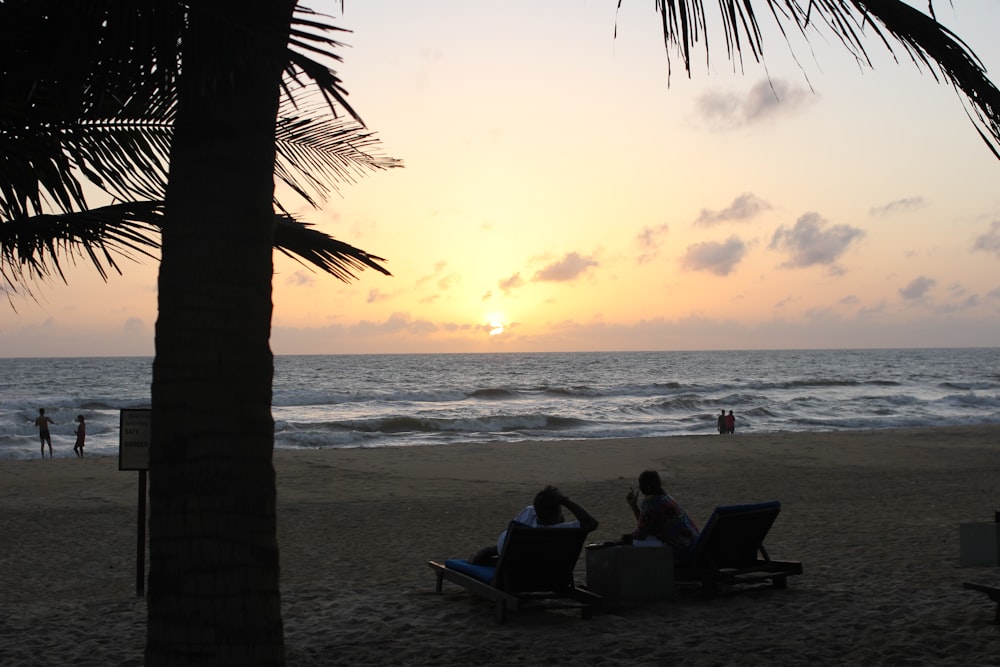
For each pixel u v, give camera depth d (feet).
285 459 82.58
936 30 10.03
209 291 9.98
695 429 134.82
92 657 20.48
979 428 120.16
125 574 34.27
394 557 36.32
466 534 42.47
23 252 14.52
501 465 77.71
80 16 9.39
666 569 24.09
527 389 233.35
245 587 9.86
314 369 481.05
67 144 13.41
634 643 19.97
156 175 14.25
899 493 55.57
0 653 21.07
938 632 20.10
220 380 9.91
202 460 9.80
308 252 16.43
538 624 22.12
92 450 104.99
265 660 9.89
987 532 29.12
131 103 13.19
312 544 39.83
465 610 24.12
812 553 33.22
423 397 217.97
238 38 8.96
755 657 18.58
